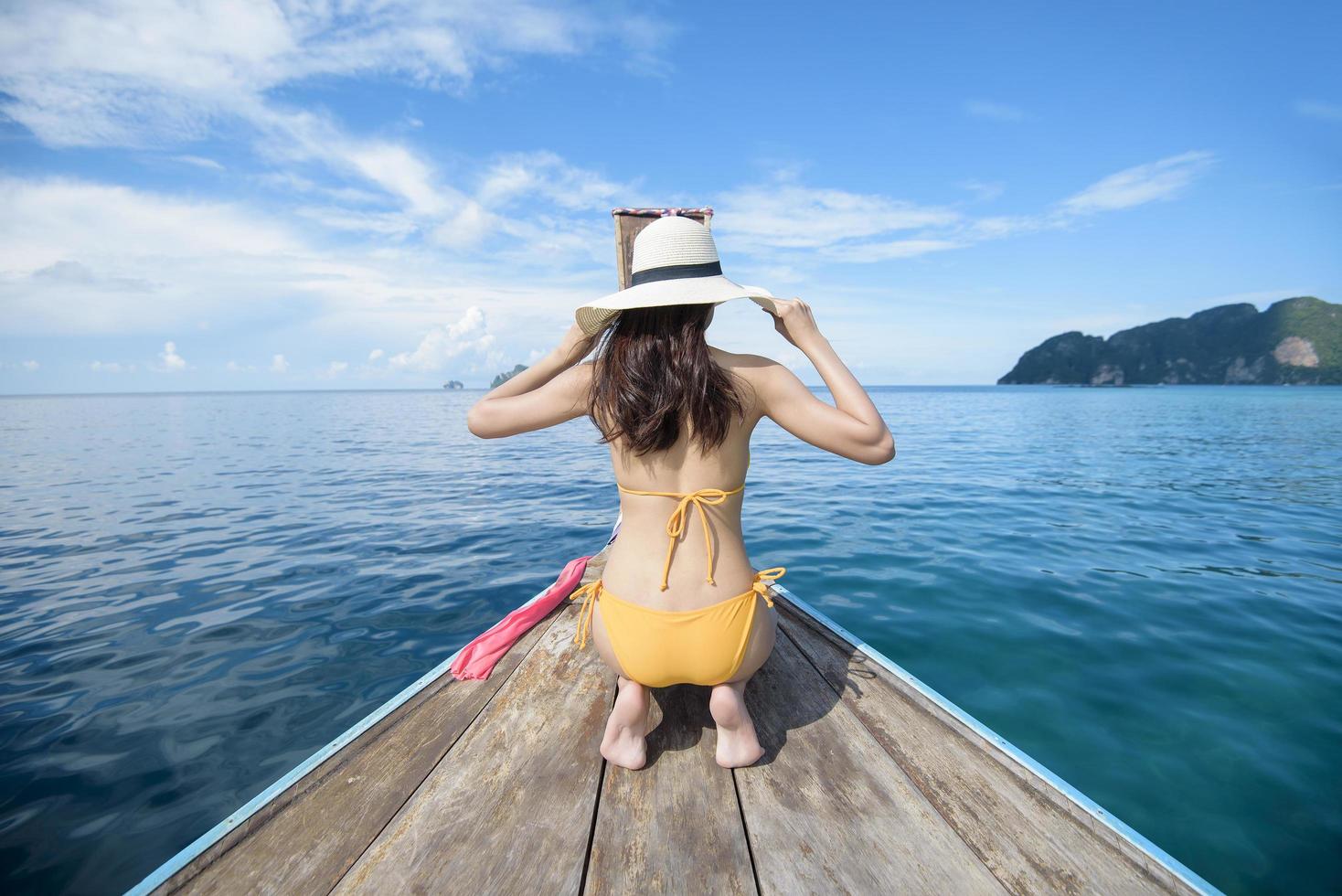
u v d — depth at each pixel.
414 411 56.75
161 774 3.11
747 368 1.64
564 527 8.41
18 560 7.13
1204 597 5.21
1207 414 35.91
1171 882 1.43
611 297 1.60
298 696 3.87
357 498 10.77
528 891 1.42
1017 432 23.55
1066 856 1.52
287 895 1.41
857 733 2.02
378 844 1.57
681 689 2.29
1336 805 2.75
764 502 9.41
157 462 16.92
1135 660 4.08
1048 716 3.45
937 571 5.92
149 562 6.93
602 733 2.05
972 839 1.58
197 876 1.47
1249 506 9.16
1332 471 12.88
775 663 2.49
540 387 1.84
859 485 11.08
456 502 10.35
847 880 1.45
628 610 1.67
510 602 5.43
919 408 46.09
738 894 1.41
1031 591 5.36
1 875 2.49
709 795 1.74
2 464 16.33
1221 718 3.42
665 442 1.58
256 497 11.01
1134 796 2.82
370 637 4.73
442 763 1.90
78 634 4.88
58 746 3.35
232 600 5.60
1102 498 9.70
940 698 2.17
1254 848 2.52
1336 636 4.45
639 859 1.52
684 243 1.59
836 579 5.68
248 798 2.94
